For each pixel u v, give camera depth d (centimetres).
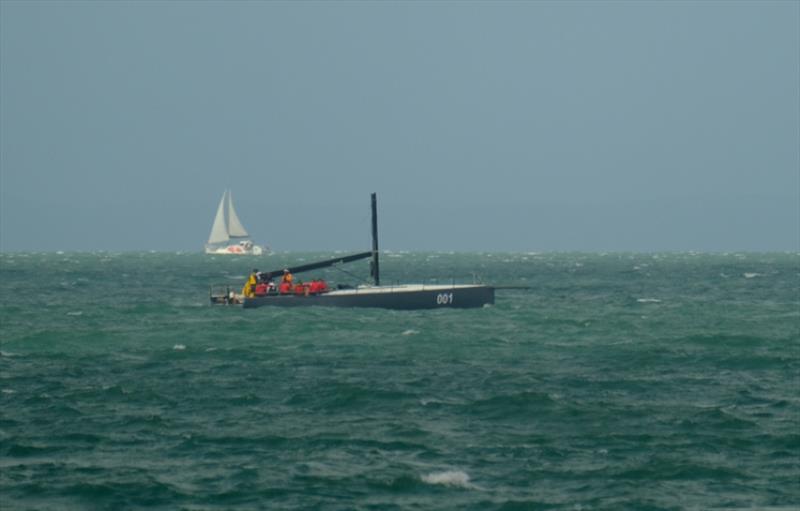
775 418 15625
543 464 12950
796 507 11369
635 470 12631
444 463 12988
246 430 14750
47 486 12031
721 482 12219
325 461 13038
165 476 12394
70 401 16900
